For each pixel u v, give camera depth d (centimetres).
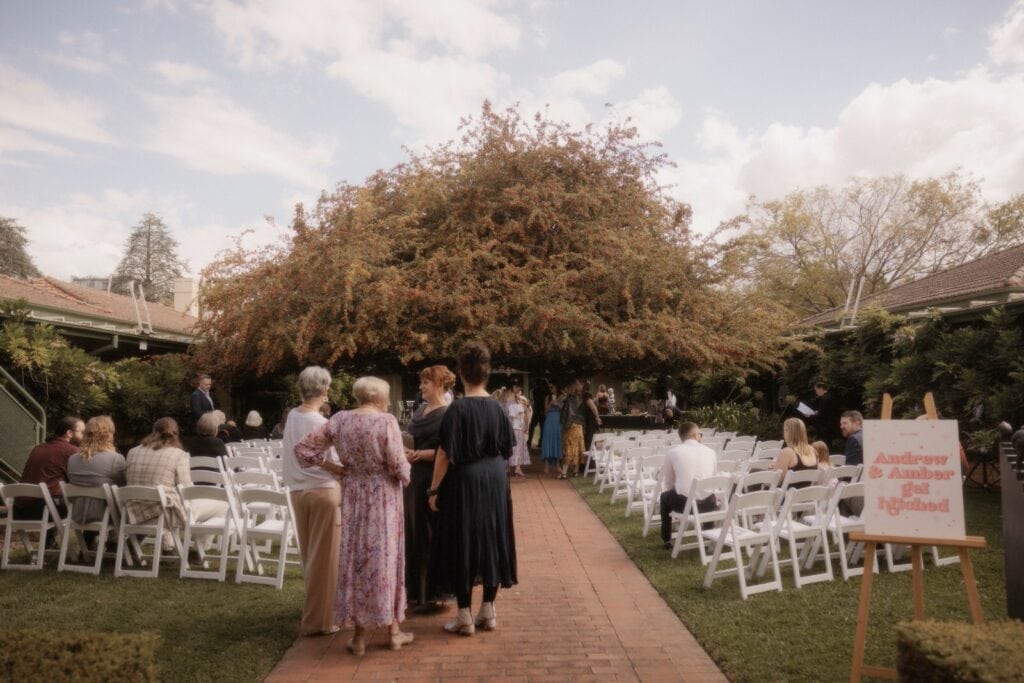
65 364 1224
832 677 436
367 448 483
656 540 843
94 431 714
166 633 523
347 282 1335
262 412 2122
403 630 538
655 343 1496
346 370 1770
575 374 1836
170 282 5888
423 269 1445
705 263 1678
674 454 786
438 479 521
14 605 586
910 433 411
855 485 661
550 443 1485
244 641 507
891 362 1498
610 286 1541
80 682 279
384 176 1680
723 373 2142
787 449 789
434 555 529
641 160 1772
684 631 533
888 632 508
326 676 450
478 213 1580
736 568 621
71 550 765
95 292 2470
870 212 3750
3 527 896
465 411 518
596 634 527
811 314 3816
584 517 1012
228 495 670
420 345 1419
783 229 3781
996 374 1162
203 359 1638
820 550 793
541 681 442
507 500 538
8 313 1243
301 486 526
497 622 554
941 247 3672
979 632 308
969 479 1255
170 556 763
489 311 1409
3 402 1072
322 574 523
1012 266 1502
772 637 506
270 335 1401
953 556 710
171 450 702
